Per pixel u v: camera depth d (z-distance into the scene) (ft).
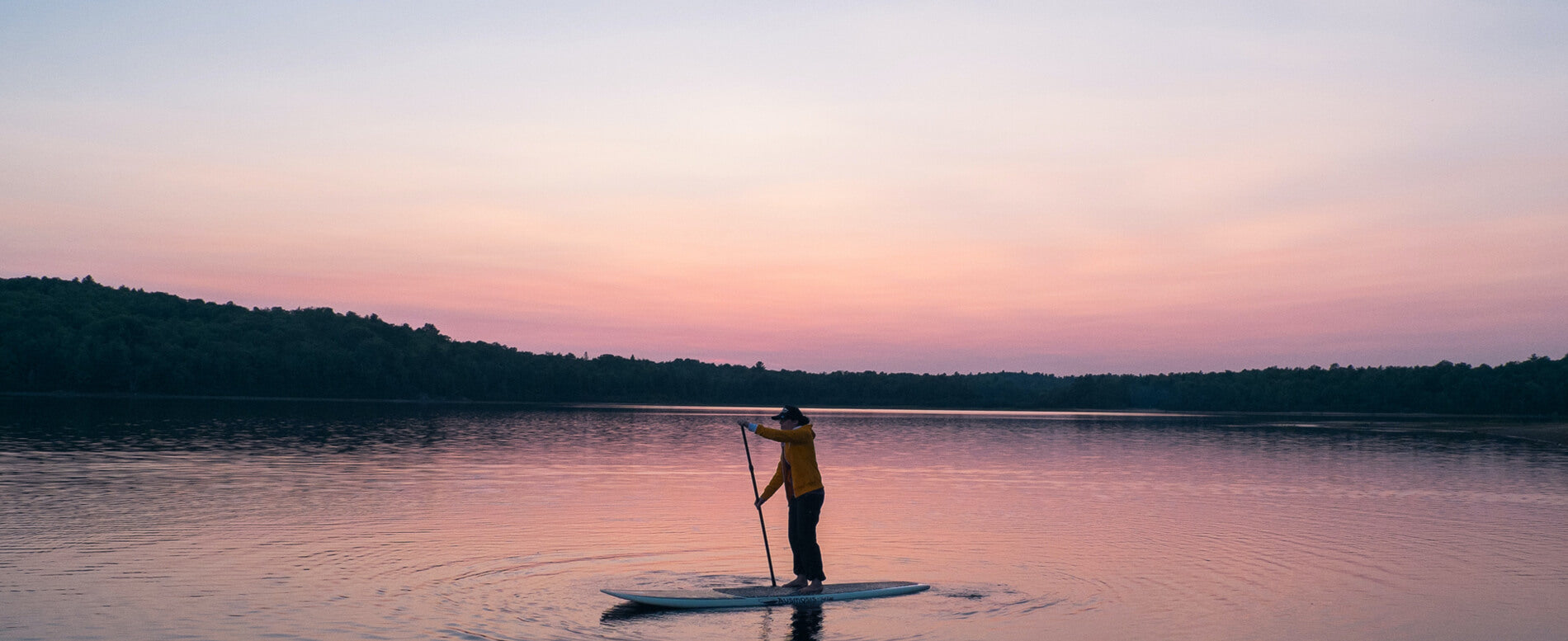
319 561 41.45
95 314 441.68
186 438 126.11
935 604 35.58
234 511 56.80
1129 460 119.75
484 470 89.10
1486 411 517.96
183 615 31.78
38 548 43.16
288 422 185.88
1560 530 56.34
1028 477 92.38
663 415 344.49
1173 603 36.04
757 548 46.65
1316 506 68.28
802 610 34.45
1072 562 44.45
